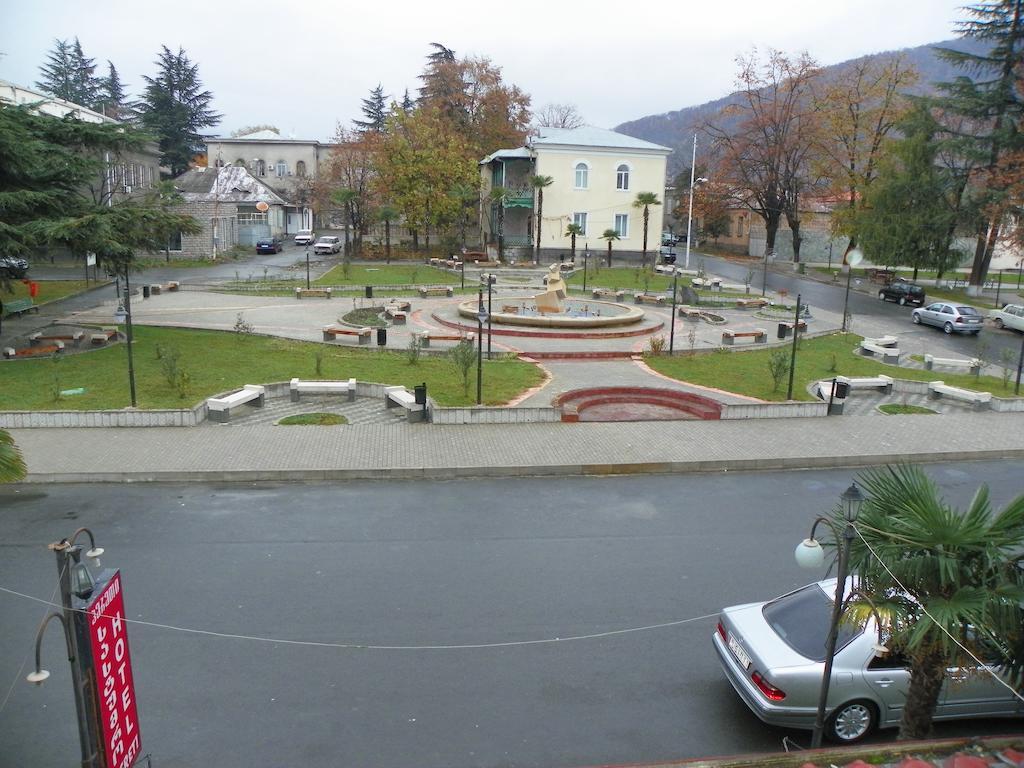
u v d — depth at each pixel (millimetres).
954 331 32844
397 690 7977
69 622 5559
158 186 36625
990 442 17125
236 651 8562
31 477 13352
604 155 54219
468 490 13734
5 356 21406
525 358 24031
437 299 37312
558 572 10680
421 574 10477
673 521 12641
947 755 5934
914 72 48750
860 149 49938
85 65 83188
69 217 21672
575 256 54500
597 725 7543
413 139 55656
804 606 8141
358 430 16422
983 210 39031
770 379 22469
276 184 71625
